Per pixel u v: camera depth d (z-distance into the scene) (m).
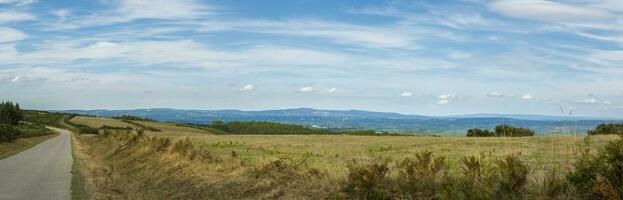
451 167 14.98
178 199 15.09
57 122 167.88
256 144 45.03
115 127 138.50
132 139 37.25
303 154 26.86
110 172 24.84
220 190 14.55
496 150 21.75
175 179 18.06
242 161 17.94
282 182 13.16
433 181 9.89
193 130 144.38
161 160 22.89
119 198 16.28
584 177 7.55
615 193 6.80
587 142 8.50
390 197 9.76
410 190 9.82
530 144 11.84
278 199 12.17
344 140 55.03
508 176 8.19
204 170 17.72
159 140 28.78
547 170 8.62
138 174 22.16
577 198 7.48
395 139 55.84
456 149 30.25
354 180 10.47
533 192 7.80
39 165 29.97
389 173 11.12
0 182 20.80
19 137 70.00
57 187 19.06
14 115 132.75
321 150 32.84
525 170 8.24
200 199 14.38
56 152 45.19
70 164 30.77
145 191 17.41
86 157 38.66
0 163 31.55
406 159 11.35
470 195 8.18
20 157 37.84
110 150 39.19
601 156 7.52
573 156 9.00
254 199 12.84
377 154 26.42
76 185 19.61
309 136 74.19
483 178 8.73
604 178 7.22
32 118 178.50
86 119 169.38
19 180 21.55
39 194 17.23
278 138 64.56
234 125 163.50
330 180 11.82
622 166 7.23
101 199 16.03
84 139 81.38
